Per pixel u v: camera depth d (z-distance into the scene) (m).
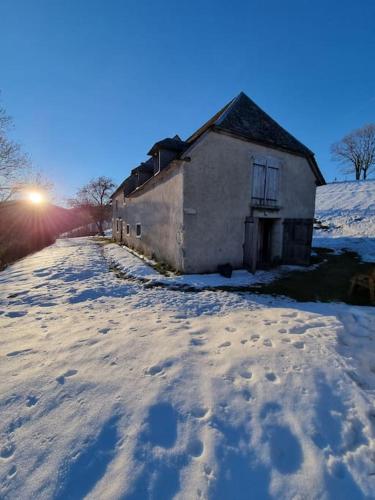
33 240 20.16
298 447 2.18
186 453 2.09
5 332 4.42
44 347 3.77
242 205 9.38
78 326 4.63
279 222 10.59
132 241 15.61
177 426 2.34
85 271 9.59
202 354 3.52
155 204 11.09
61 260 12.01
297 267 10.14
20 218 20.36
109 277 8.88
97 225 39.66
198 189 8.47
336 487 1.86
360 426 2.43
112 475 1.90
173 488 1.83
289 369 3.17
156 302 6.14
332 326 4.61
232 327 4.55
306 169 11.23
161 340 3.93
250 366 3.22
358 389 2.89
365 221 17.11
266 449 2.14
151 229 11.69
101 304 6.09
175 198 8.92
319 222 19.33
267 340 3.96
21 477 1.89
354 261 11.08
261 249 11.41
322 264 10.66
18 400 2.63
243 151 9.25
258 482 1.89
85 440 2.18
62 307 5.91
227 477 1.91
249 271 9.25
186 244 8.48
